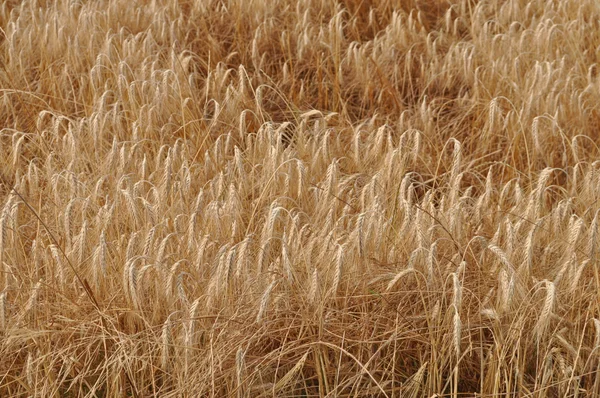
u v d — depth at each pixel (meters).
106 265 4.55
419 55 8.02
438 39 8.19
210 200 5.33
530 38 7.96
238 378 3.85
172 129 6.54
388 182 5.30
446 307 4.43
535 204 4.80
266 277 4.38
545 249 4.66
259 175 5.72
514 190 5.77
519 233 4.90
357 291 4.51
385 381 4.20
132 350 4.12
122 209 5.08
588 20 8.39
